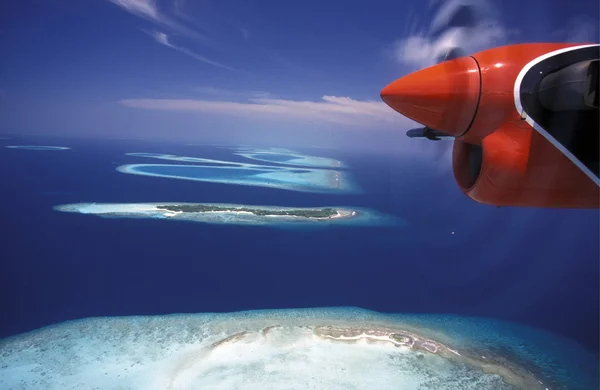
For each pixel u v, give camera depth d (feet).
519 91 13.26
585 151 12.76
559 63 13.17
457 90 14.10
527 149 13.32
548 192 13.71
